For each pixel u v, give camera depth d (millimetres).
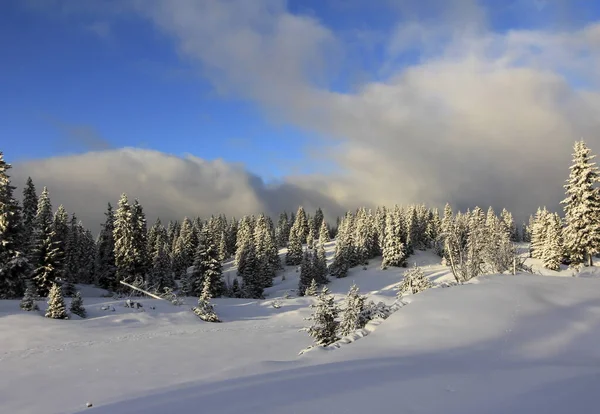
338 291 65375
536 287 13234
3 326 25078
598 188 40312
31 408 12375
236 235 114625
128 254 47906
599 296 12172
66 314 29703
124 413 6348
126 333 27250
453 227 27719
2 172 35594
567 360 7902
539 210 67938
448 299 12430
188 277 55688
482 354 8508
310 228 126312
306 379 7160
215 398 6520
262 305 46188
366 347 9859
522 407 5266
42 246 39812
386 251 79500
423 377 6953
